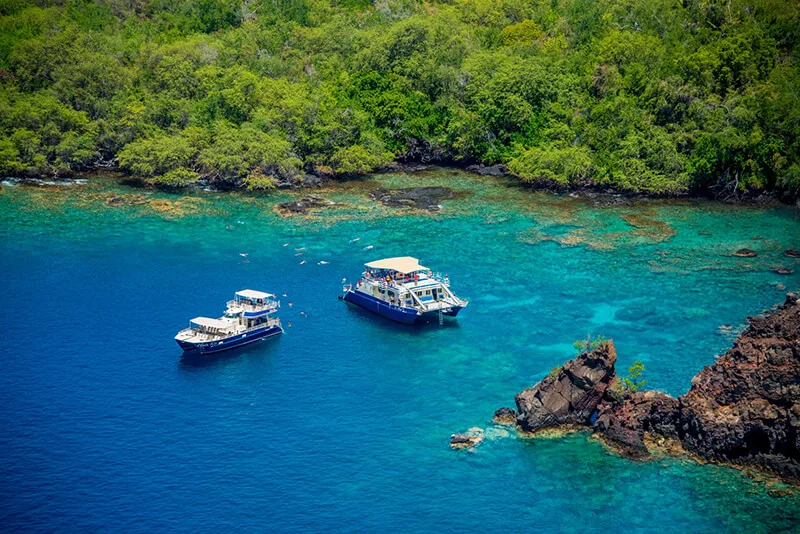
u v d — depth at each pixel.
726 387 90.81
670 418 94.19
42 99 195.00
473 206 175.38
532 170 186.00
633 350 113.50
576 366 96.56
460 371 110.50
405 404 103.06
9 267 141.88
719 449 89.94
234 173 188.00
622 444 93.00
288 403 103.62
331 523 82.94
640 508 84.31
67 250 150.12
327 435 96.94
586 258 146.62
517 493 87.06
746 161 175.00
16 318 123.50
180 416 100.56
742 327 119.81
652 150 179.88
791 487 85.94
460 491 87.44
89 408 101.69
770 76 182.25
